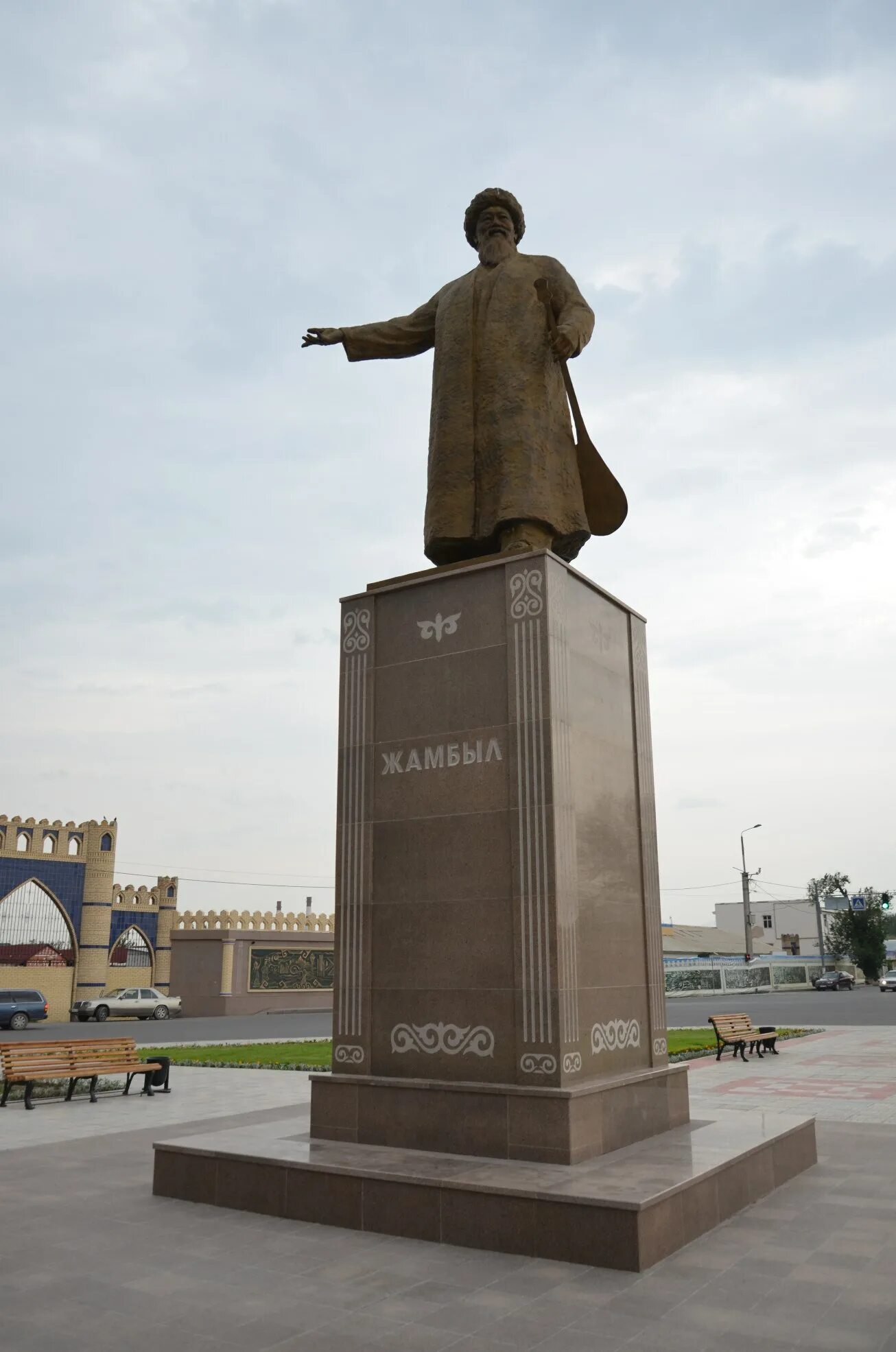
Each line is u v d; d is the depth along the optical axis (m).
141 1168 8.12
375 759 7.87
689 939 76.88
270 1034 26.98
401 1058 7.18
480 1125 6.62
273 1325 4.61
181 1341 4.45
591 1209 5.41
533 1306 4.79
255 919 41.47
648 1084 7.37
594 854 7.40
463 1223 5.76
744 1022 17.97
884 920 68.12
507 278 8.72
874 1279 5.13
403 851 7.54
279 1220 6.35
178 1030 29.22
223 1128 10.12
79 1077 12.38
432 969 7.19
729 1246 5.70
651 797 8.44
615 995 7.36
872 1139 9.16
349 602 8.34
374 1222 6.06
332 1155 6.62
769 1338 4.41
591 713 7.71
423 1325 4.58
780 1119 8.08
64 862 37.88
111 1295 5.02
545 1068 6.57
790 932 86.81
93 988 37.59
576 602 7.75
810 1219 6.28
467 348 8.65
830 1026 24.89
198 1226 6.21
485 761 7.32
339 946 7.65
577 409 8.37
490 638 7.53
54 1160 8.51
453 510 8.41
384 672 8.01
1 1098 12.59
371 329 9.20
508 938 6.92
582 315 8.35
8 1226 6.28
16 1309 4.84
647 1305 4.79
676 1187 5.70
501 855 7.08
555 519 8.20
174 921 41.22
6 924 36.25
